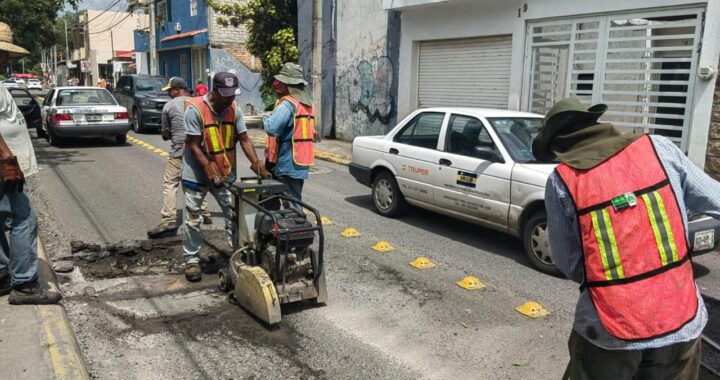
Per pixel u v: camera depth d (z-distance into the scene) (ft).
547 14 33.68
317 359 12.75
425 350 13.25
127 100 61.31
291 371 12.23
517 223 19.48
